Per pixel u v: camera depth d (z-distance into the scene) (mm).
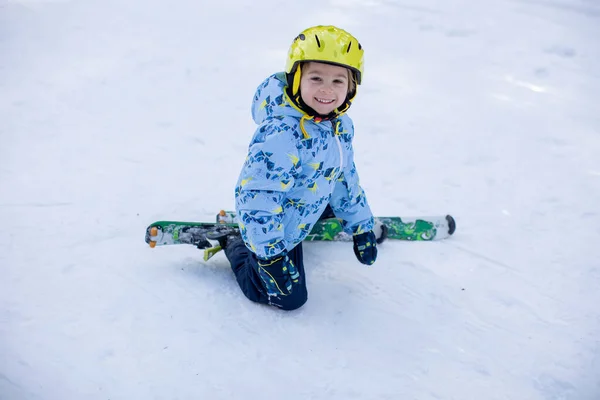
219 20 6199
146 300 2639
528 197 3725
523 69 5574
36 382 2191
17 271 2766
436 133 4441
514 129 4559
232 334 2502
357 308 2746
